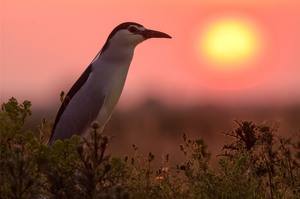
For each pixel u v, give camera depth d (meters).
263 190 16.77
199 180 16.50
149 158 16.92
